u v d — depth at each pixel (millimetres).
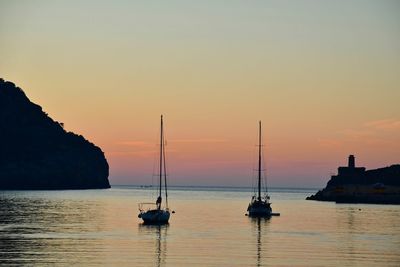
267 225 114188
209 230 102938
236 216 139875
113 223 113875
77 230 99062
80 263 65875
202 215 143500
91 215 136500
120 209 163875
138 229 102562
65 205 184000
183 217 135625
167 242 84625
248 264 67188
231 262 68312
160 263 67000
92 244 80812
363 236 95125
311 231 102688
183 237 91125
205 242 85188
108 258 69500
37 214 138125
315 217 138125
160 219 112500
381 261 70062
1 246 77375
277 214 141875
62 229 100438
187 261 68625
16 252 72375
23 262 65875
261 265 66625
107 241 84438
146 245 80938
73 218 126188
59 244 80188
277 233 99125
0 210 152375
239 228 107438
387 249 79625
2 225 107062
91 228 103000
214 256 72312
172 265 66000
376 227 111125
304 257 72312
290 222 122000
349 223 120062
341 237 93375
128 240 86188
